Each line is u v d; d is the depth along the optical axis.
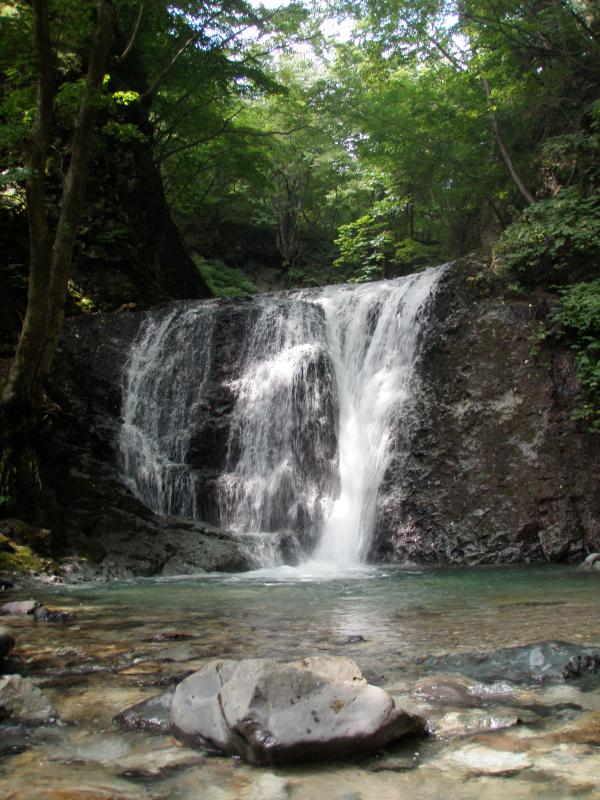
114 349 12.66
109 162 15.45
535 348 10.53
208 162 21.91
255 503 11.12
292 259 30.61
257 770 2.02
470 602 5.64
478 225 21.92
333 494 11.24
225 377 12.23
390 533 10.22
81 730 2.42
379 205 23.45
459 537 9.72
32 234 8.50
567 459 9.84
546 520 9.53
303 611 5.27
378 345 12.05
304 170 29.39
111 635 4.21
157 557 8.88
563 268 11.41
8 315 12.20
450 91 17.72
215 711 2.26
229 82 19.33
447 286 11.48
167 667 3.32
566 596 5.89
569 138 14.76
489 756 2.12
